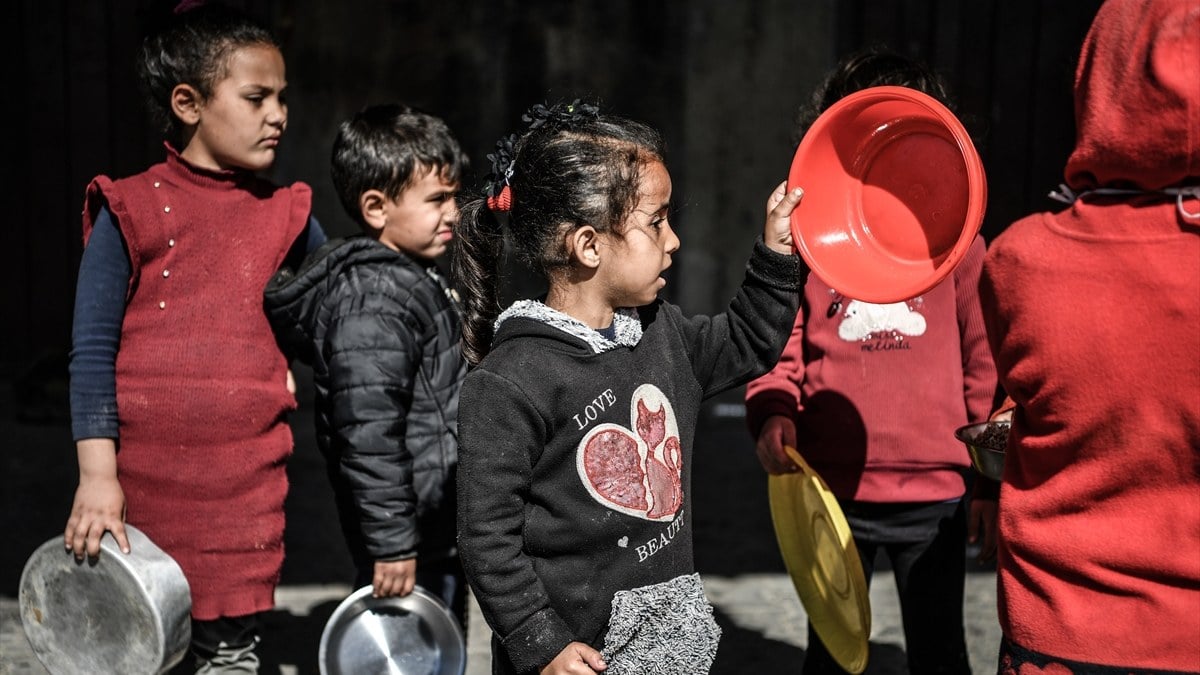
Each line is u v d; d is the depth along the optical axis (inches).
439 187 120.2
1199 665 73.7
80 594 108.8
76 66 257.9
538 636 85.6
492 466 85.9
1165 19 73.4
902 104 90.1
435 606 114.4
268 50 114.6
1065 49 252.8
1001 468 102.8
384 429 110.3
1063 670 76.8
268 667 146.7
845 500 119.6
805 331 121.8
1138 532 74.9
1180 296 72.4
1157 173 73.9
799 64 268.4
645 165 88.0
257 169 116.2
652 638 88.4
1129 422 74.4
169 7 115.7
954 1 253.1
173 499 112.3
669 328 93.4
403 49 262.7
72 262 265.3
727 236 274.2
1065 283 76.4
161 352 111.7
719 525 200.8
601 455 87.1
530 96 266.5
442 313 117.7
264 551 115.4
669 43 267.0
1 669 141.7
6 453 228.5
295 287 112.7
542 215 89.2
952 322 118.7
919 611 119.3
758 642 156.2
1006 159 256.4
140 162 262.7
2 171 261.1
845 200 95.3
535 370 86.5
